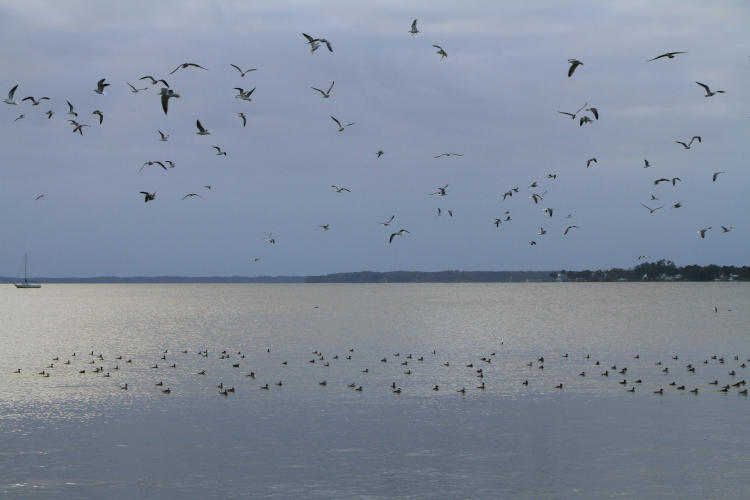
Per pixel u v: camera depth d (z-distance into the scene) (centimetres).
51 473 4450
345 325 15300
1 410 5994
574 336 12262
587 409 5991
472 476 4397
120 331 13875
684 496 4072
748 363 8581
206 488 4216
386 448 4919
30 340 11950
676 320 15925
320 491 4172
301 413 5909
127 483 4297
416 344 11100
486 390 6844
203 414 5878
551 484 4250
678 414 5791
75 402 6328
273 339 12050
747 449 4853
